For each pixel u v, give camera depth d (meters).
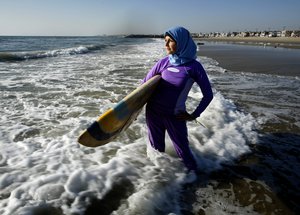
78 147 3.84
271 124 5.15
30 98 6.64
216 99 6.39
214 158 3.71
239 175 3.35
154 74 3.49
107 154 3.67
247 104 6.50
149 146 3.63
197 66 3.18
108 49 30.62
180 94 3.19
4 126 4.67
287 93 7.78
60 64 14.02
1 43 41.62
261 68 13.39
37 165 3.32
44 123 4.88
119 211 2.60
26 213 2.49
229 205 2.77
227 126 4.89
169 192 2.92
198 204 2.77
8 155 3.57
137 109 3.31
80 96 6.93
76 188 2.88
